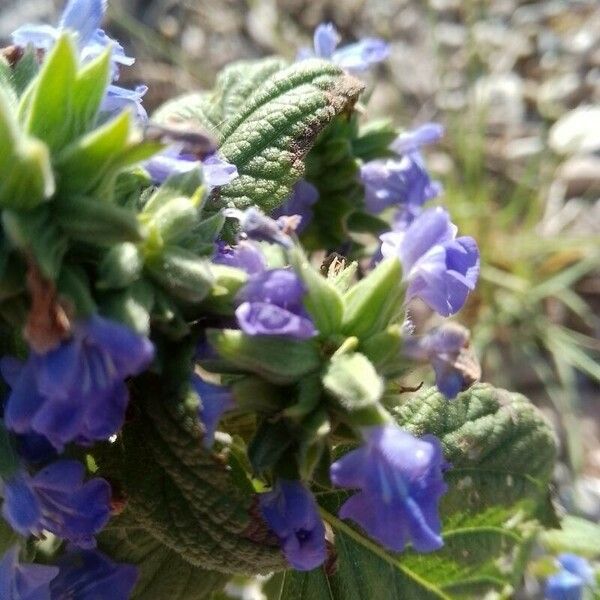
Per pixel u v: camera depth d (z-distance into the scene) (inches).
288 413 3.1
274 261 3.4
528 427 4.9
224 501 3.4
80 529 3.3
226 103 4.8
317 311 3.2
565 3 12.6
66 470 3.2
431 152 11.1
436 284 3.6
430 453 3.1
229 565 3.5
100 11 3.6
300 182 5.1
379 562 4.6
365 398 3.0
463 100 11.7
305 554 3.2
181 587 4.6
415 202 5.4
